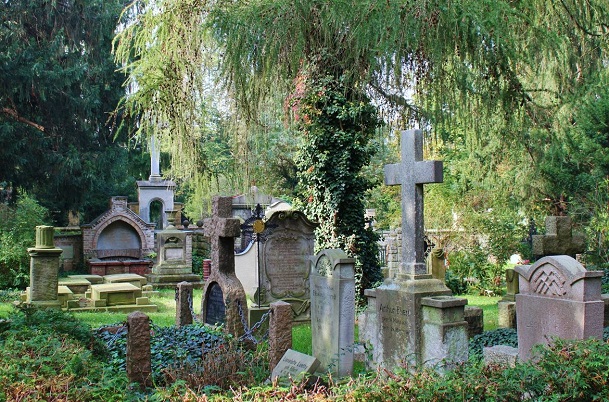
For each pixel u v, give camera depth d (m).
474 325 10.75
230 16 12.05
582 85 14.30
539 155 15.62
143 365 6.92
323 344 8.77
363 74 13.11
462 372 5.00
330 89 14.05
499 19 11.19
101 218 25.00
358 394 4.77
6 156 24.28
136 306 15.24
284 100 14.22
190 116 14.30
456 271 20.34
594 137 14.70
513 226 20.38
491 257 21.16
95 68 25.61
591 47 13.66
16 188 26.75
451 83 12.11
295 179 31.91
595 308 6.88
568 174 15.57
